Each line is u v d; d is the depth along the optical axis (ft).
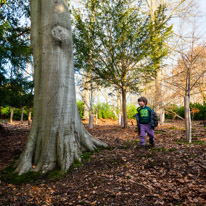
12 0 22.20
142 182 8.31
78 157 11.62
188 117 15.80
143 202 6.83
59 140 10.90
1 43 21.38
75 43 26.14
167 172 8.98
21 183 9.29
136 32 26.02
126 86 30.37
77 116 12.95
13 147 17.37
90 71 28.96
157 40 26.17
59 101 11.08
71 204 7.30
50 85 11.01
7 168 11.13
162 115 39.19
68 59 11.71
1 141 20.29
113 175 9.36
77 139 12.51
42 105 11.13
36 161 10.84
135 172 9.44
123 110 31.42
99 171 10.04
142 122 14.06
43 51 11.21
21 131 27.58
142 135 13.78
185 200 6.60
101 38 25.84
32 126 11.40
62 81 11.25
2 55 21.40
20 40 23.26
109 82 28.84
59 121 11.03
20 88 25.93
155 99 30.99
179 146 13.53
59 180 9.50
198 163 9.28
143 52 25.94
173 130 26.45
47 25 11.12
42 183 9.26
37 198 7.93
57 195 8.09
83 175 9.78
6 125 34.37
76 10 25.77
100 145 14.74
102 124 44.32
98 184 8.63
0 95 23.72
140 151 12.95
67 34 11.40
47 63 11.09
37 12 11.85
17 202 7.68
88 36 26.45
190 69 16.01
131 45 26.27
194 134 20.92
